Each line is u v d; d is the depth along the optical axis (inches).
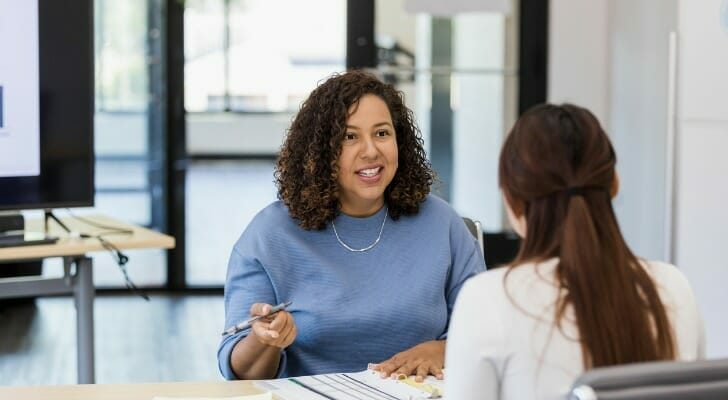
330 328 94.7
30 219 167.8
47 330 234.4
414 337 96.7
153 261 273.9
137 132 264.7
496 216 259.8
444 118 256.5
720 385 57.1
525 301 63.5
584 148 63.6
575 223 62.8
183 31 262.8
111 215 266.4
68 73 153.6
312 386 84.7
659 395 56.3
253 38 296.8
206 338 226.8
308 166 96.8
